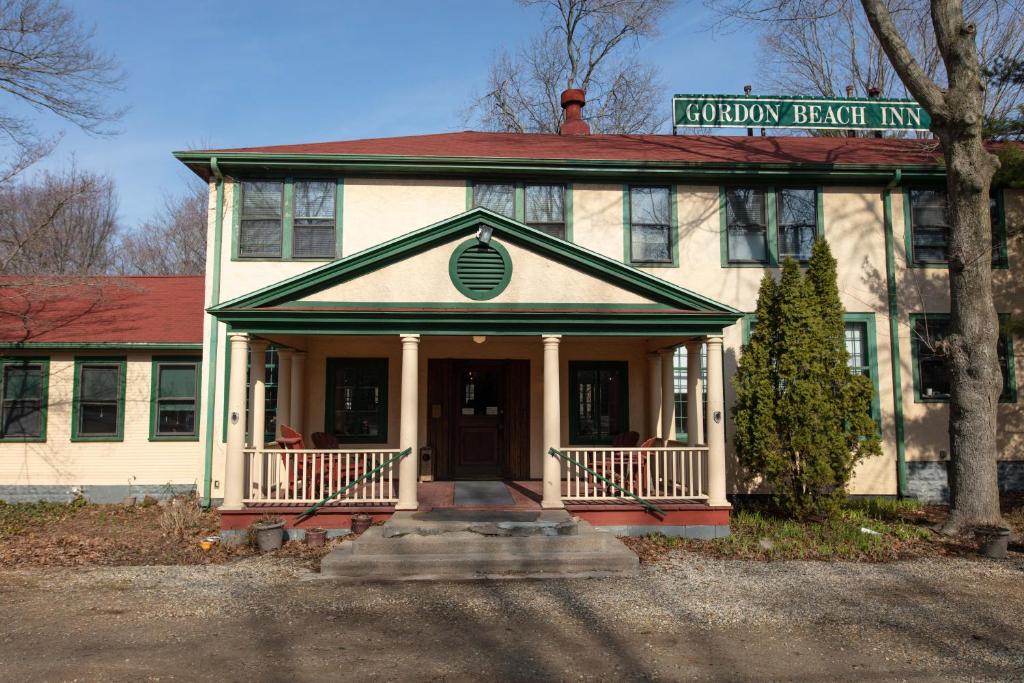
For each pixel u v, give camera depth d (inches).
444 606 284.5
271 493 463.2
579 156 542.0
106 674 212.4
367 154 508.7
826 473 429.7
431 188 526.3
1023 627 257.6
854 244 542.6
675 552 380.5
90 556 374.3
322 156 505.0
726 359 526.3
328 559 334.3
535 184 534.0
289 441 425.4
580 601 291.4
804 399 437.7
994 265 550.9
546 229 531.5
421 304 413.1
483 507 406.9
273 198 519.5
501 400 539.5
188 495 541.6
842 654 230.7
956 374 429.4
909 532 418.9
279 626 259.3
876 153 592.1
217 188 516.4
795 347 444.5
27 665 219.8
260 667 218.8
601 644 240.5
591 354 540.4
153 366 564.4
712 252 534.9
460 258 418.0
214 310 398.6
